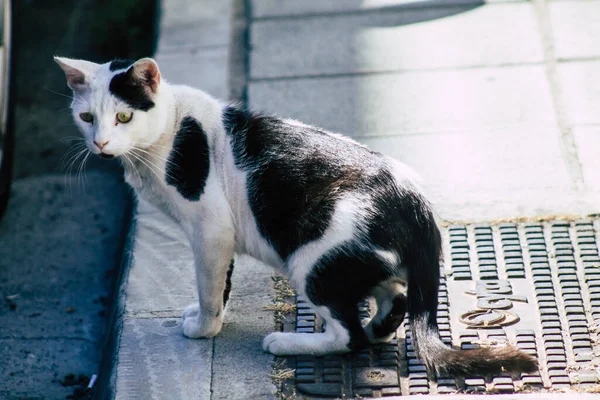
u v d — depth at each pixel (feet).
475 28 23.53
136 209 17.58
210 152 13.29
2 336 16.80
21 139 23.73
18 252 19.66
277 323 14.28
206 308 13.65
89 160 22.97
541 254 15.48
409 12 24.59
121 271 16.42
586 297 14.38
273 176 12.91
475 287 14.78
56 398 15.10
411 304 12.55
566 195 17.01
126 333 14.14
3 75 20.13
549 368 12.86
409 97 20.77
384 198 12.55
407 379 12.85
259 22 24.80
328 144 13.19
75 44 27.37
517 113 19.88
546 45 22.49
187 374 13.14
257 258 13.76
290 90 21.38
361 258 12.41
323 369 13.04
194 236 13.37
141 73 12.62
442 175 17.89
